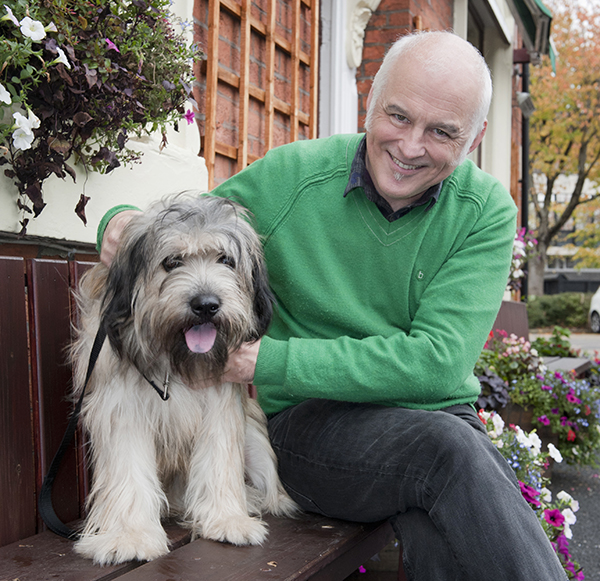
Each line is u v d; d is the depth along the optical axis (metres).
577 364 6.62
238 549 1.85
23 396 2.00
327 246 2.17
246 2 3.71
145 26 2.13
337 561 1.96
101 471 1.95
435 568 1.77
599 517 4.15
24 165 1.92
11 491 1.96
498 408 4.46
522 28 8.68
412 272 2.14
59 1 1.85
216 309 1.87
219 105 3.68
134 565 1.77
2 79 1.84
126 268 1.95
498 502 1.65
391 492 1.87
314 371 1.91
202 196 2.11
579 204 27.27
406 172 2.01
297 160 2.22
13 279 1.98
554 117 24.61
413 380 1.92
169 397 1.99
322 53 4.97
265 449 2.26
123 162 2.52
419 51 1.97
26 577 1.67
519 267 7.32
